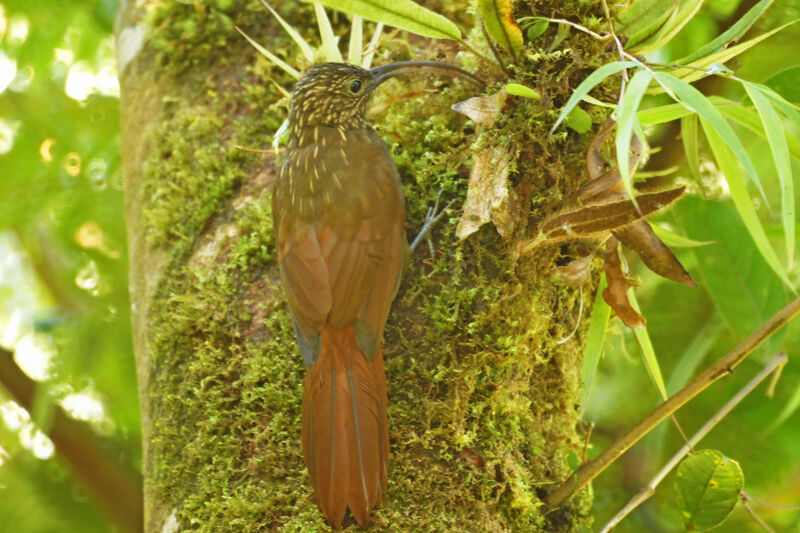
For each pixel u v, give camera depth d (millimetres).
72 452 8250
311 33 5785
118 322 8336
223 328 4934
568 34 4820
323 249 4914
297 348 4824
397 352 4750
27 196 8445
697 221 6125
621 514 4969
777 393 7574
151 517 4863
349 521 4406
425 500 4441
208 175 5395
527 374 4875
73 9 8297
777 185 7363
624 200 4363
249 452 4656
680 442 7922
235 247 5109
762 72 7340
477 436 4609
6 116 8555
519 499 4590
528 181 4805
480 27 5051
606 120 4695
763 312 6098
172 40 5816
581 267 4762
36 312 9320
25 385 8445
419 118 5301
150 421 5070
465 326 4684
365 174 5082
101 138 8617
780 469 7699
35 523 8625
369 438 4426
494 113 4660
